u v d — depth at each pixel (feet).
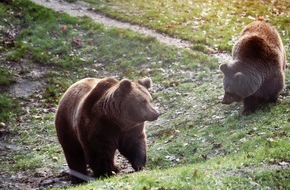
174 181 34.94
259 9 98.17
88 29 89.92
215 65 73.87
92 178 44.91
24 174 53.88
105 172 40.75
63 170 52.54
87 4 100.12
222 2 103.30
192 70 74.54
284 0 103.81
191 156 47.26
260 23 53.11
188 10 97.35
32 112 71.67
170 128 55.98
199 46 80.89
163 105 65.05
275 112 48.52
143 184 34.83
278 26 87.97
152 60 79.66
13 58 82.58
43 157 57.36
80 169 45.11
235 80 48.44
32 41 87.45
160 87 71.05
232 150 44.70
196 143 49.11
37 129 66.44
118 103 38.78
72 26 91.04
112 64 81.41
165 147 50.57
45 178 51.37
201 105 60.08
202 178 35.27
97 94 40.81
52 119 68.90
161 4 100.32
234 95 49.03
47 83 78.28
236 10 98.07
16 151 61.26
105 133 40.06
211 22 91.15
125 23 91.86
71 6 99.14
